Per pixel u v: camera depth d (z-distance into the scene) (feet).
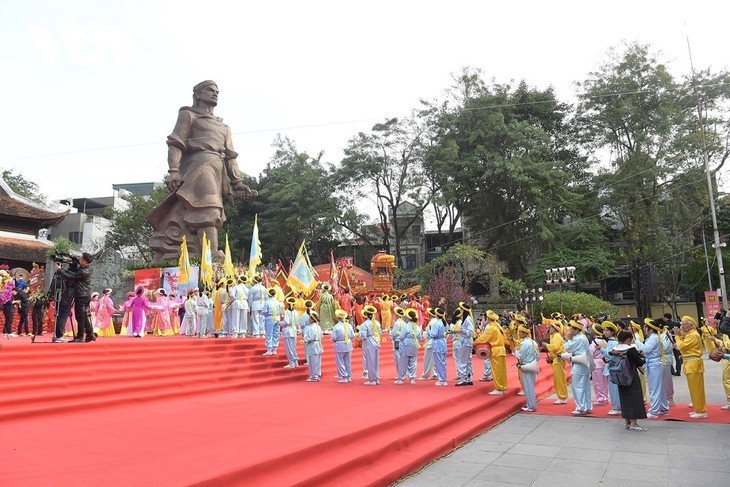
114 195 215.72
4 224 107.86
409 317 47.50
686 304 150.00
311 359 48.57
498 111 138.92
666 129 132.05
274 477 19.33
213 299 62.69
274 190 168.96
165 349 45.34
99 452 20.99
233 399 36.04
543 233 129.80
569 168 154.40
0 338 51.39
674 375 62.69
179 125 94.99
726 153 133.39
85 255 43.45
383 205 162.61
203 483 16.92
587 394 37.91
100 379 35.37
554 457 26.27
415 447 26.53
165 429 25.54
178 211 94.02
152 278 82.43
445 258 129.59
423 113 148.97
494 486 21.80
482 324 80.94
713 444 28.40
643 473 23.27
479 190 145.79
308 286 70.23
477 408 36.09
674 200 131.23
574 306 112.47
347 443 23.93
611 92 143.43
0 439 23.52
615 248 147.54
